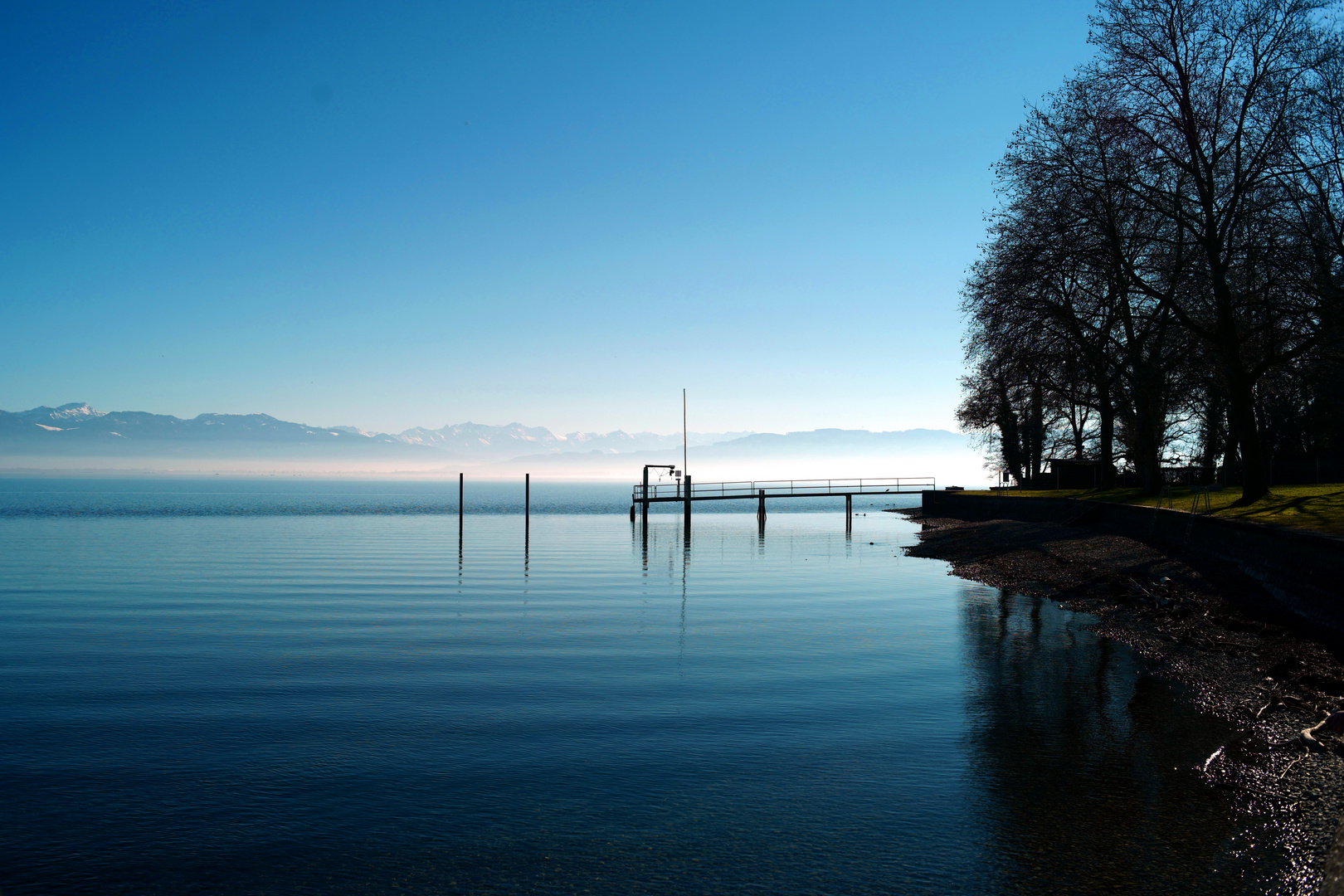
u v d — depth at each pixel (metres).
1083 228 31.30
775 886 7.59
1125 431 46.62
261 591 28.61
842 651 17.86
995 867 7.88
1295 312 26.95
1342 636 14.73
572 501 155.25
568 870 7.97
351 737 12.16
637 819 9.14
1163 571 23.70
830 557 41.19
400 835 8.81
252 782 10.41
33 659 17.56
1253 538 19.92
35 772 10.79
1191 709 12.70
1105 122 29.95
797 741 11.73
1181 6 28.31
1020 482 69.44
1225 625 17.56
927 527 59.56
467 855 8.33
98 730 12.56
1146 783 9.81
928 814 9.12
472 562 38.91
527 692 14.64
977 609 23.30
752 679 15.40
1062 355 36.84
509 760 11.12
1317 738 10.74
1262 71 27.39
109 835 8.91
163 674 16.12
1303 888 7.34
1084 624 20.16
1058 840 8.40
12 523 72.31
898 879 7.66
